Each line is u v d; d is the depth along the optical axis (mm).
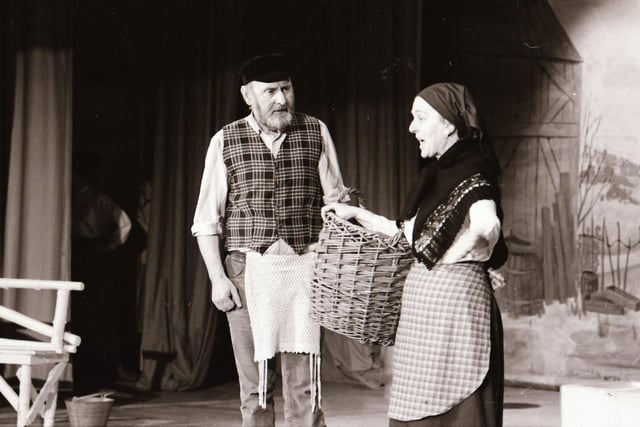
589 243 8586
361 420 7211
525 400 8117
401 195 9344
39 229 7938
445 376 3797
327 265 4027
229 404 8070
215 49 9102
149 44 10500
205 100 9109
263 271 4812
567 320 8672
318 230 4953
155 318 9062
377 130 9438
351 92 9586
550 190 8812
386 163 9367
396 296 4035
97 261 9766
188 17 9195
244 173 4863
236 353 4969
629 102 8422
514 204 8992
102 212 8922
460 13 9312
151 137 10516
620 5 8477
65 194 7988
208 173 4922
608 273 8469
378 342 4133
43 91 7969
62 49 8016
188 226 9133
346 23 9633
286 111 4805
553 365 8719
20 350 5750
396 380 3932
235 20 9078
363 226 4262
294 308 4836
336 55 9711
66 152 8000
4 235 7941
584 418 4734
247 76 4812
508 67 9055
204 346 8992
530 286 8867
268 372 4867
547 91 8859
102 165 10500
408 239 4008
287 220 4859
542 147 8875
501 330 3947
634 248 8336
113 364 9758
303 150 4910
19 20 7945
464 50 9289
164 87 9266
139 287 10242
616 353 8398
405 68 9312
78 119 10547
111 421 7078
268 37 9781
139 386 9023
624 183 8414
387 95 9383
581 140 8672
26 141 7941
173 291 9062
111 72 10594
